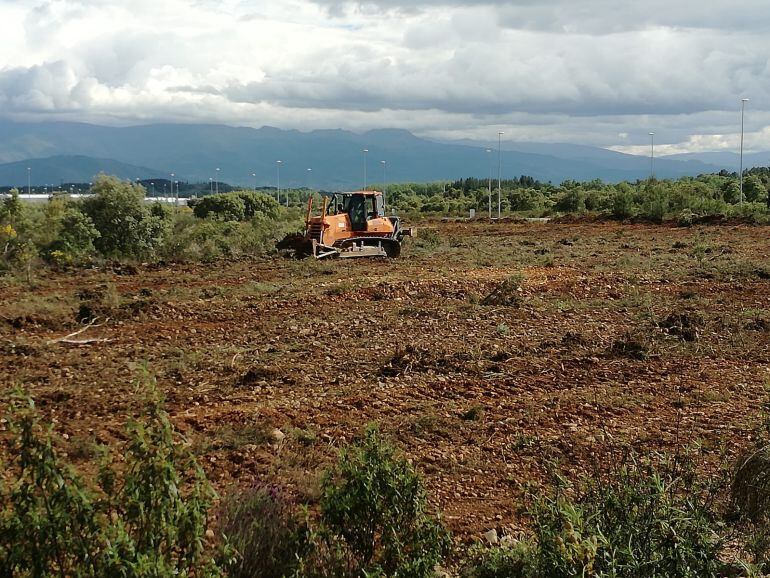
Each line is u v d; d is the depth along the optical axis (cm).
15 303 1639
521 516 636
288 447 797
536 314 1591
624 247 3091
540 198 7888
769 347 1291
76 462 740
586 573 423
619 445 812
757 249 2931
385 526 463
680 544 455
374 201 2838
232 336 1392
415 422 879
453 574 528
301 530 457
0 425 827
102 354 1244
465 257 2762
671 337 1348
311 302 1742
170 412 924
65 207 2741
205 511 396
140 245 2689
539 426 883
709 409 945
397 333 1406
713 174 10619
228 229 3278
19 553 354
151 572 350
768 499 546
